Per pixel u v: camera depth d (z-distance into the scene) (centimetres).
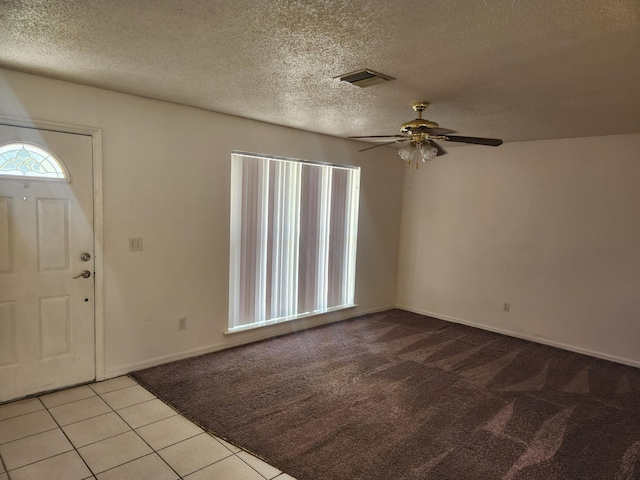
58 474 215
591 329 423
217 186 379
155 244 345
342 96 302
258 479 216
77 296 309
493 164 488
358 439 255
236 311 409
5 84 267
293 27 191
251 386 322
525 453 247
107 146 312
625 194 399
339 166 496
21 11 181
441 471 227
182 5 173
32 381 295
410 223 575
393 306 591
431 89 276
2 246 277
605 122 355
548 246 449
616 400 322
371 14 175
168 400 296
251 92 302
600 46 200
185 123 353
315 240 478
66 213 300
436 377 354
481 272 504
